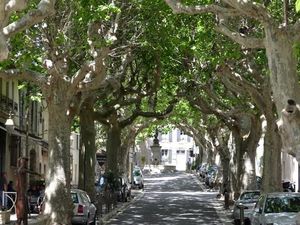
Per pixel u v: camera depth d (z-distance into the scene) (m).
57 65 19.09
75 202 23.00
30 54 18.81
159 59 27.11
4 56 8.74
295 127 11.34
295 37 11.95
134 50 24.59
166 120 56.44
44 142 41.69
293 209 17.25
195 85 31.95
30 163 39.09
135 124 49.03
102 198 31.11
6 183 29.62
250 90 23.69
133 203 40.62
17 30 11.23
